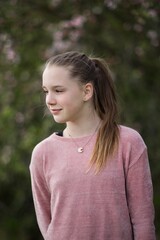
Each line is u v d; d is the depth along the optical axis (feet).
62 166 12.82
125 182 12.66
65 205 12.62
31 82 29.25
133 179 12.60
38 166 13.26
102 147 12.62
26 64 28.63
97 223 12.39
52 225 12.76
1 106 30.40
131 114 28.40
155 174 27.58
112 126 12.98
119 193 12.46
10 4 25.27
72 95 12.62
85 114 12.96
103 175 12.44
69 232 12.50
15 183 37.14
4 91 29.37
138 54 27.86
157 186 29.04
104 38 27.35
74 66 12.76
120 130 12.98
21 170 31.07
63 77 12.60
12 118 30.04
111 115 13.15
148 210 12.59
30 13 26.13
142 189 12.60
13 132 30.40
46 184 13.33
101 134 12.82
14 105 29.66
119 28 26.53
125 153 12.66
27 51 27.86
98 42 27.35
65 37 26.94
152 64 28.63
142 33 25.53
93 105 13.15
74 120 12.96
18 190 38.27
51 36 27.86
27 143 29.68
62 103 12.57
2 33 25.79
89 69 13.00
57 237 12.62
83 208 12.44
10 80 29.12
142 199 12.57
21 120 30.09
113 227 12.35
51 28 27.48
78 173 12.60
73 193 12.57
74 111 12.73
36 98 28.91
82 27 26.48
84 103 12.94
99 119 13.20
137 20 24.06
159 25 24.23
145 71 28.91
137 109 28.58
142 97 28.81
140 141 12.87
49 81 12.64
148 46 26.86
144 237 12.41
